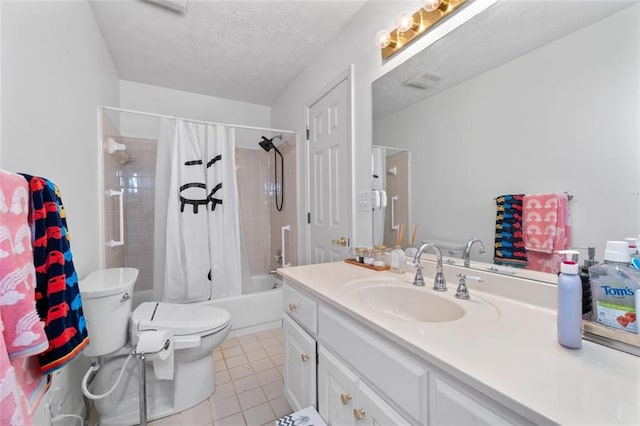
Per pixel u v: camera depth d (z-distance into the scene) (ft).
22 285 2.07
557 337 2.21
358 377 2.95
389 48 4.85
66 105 4.27
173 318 4.89
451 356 1.97
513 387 1.62
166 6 5.61
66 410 3.92
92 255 5.61
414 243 4.56
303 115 8.27
